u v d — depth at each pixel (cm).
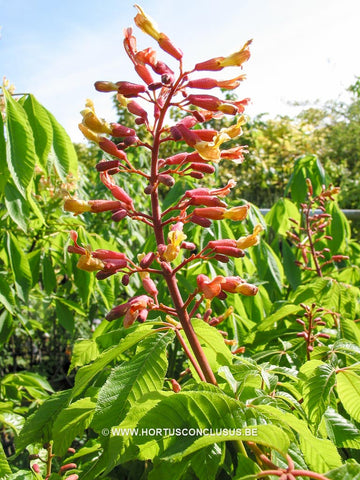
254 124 1068
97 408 149
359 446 163
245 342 278
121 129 184
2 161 241
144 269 179
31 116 265
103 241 388
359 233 732
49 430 182
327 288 267
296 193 398
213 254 185
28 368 671
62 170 279
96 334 283
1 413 280
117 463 142
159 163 193
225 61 181
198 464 142
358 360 185
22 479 215
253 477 116
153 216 186
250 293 170
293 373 182
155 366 157
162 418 130
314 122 1523
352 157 1376
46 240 402
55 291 567
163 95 193
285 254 352
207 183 745
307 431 133
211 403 126
